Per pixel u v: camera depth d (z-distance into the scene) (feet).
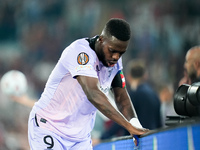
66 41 150.00
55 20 153.58
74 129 32.73
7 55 146.30
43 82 137.18
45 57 146.72
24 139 102.89
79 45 30.89
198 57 45.91
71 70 30.35
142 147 28.04
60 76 31.73
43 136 32.40
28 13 156.66
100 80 31.99
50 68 142.10
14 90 58.18
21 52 148.15
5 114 105.29
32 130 32.89
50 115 32.53
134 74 53.78
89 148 33.91
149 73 131.03
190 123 19.94
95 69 31.12
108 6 149.79
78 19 150.92
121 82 33.88
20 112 105.40
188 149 20.12
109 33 29.58
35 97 129.90
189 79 46.68
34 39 150.00
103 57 30.37
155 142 25.20
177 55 136.46
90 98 29.09
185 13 144.46
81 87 31.45
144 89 50.80
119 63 33.37
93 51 30.71
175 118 27.63
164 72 130.31
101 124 65.26
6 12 157.69
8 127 104.27
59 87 31.99
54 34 151.02
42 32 151.23
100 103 28.68
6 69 142.20
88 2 152.35
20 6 157.89
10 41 153.48
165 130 23.35
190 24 142.72
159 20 144.15
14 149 97.96
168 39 139.23
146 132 28.07
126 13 148.46
